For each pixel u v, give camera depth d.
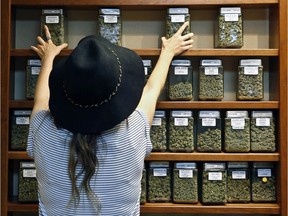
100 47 0.89
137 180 1.03
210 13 1.59
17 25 1.60
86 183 0.92
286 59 1.43
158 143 1.47
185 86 1.47
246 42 1.60
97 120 0.91
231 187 1.47
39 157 0.99
